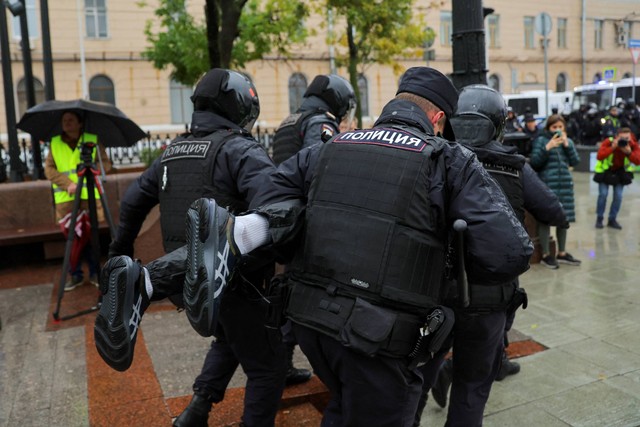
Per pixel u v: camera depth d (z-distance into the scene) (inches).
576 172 580.7
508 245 73.0
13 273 241.8
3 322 183.8
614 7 1471.5
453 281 91.8
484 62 187.6
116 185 258.5
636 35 1507.1
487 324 100.3
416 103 84.3
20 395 135.0
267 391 105.5
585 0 1428.4
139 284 81.7
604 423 126.0
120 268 79.8
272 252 82.4
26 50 332.5
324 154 82.1
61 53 999.6
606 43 1475.1
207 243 74.8
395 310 73.6
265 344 103.5
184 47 530.0
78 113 206.4
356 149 79.4
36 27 979.9
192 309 75.6
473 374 103.5
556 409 132.1
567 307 197.5
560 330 177.5
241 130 110.3
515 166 107.5
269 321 84.4
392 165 76.1
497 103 113.7
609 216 326.3
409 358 74.9
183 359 153.0
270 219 78.8
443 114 85.6
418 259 74.0
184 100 1086.4
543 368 152.6
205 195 104.4
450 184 75.6
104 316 81.2
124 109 1051.9
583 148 577.3
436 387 131.3
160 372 145.5
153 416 124.9
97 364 150.8
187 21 544.7
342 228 75.9
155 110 1067.3
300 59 1135.6
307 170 85.1
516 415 130.0
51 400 132.3
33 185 256.5
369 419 75.9
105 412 126.6
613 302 201.5
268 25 527.8
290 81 1141.1
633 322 182.7
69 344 165.0
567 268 245.0
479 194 74.5
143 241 199.6
